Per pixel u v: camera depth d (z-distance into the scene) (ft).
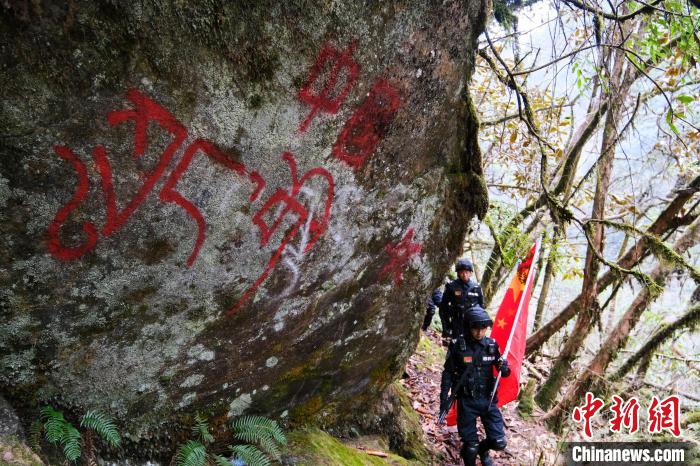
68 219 5.51
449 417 14.90
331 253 8.96
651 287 16.07
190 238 6.69
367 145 8.33
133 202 5.92
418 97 8.65
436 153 10.13
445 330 16.56
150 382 7.47
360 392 12.46
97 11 4.79
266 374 9.32
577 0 11.57
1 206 5.04
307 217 8.07
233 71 6.03
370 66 7.45
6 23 4.37
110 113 5.31
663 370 26.05
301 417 10.94
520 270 16.03
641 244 19.45
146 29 5.15
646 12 11.19
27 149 4.92
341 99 7.38
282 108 6.74
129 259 6.26
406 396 16.40
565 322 24.85
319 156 7.65
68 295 5.96
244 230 7.25
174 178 6.14
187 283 7.04
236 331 8.18
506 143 22.59
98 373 6.79
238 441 9.30
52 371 6.32
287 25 6.22
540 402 21.54
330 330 10.11
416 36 7.82
